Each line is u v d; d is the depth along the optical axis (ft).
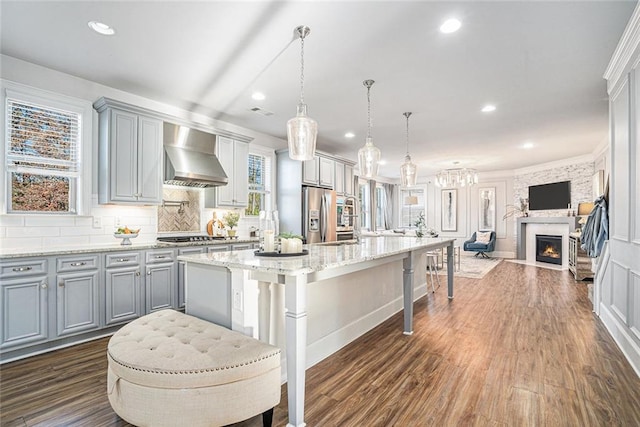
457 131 17.38
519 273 21.63
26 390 7.01
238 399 5.29
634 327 8.26
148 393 5.14
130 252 10.75
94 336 10.02
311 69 10.30
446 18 7.66
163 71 10.46
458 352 9.00
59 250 9.48
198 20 7.78
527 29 8.10
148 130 12.03
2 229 9.56
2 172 9.43
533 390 6.97
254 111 14.28
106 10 7.41
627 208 8.89
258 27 8.05
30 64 9.90
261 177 18.15
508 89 11.85
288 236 8.16
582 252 19.10
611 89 10.23
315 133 8.58
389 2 7.09
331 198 19.44
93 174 11.29
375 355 8.87
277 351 5.80
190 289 7.83
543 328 10.88
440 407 6.37
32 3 7.14
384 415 6.13
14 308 8.45
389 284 12.46
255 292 6.81
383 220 35.55
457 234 33.76
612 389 6.98
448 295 15.12
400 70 10.36
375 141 19.54
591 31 8.18
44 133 10.30
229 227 15.89
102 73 10.59
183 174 12.56
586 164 23.72
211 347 5.64
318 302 8.66
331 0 7.03
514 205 30.45
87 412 6.20
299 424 5.80
